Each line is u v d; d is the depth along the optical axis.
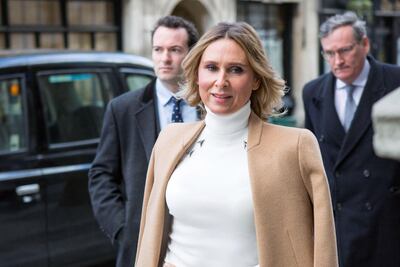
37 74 4.79
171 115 3.12
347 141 3.48
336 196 3.54
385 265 3.44
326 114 3.64
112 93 5.29
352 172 3.48
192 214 2.16
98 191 3.09
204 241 2.14
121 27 11.44
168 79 3.09
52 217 4.71
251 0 13.45
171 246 2.27
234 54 2.14
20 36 10.12
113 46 11.43
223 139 2.22
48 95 4.85
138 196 3.00
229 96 2.16
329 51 3.52
